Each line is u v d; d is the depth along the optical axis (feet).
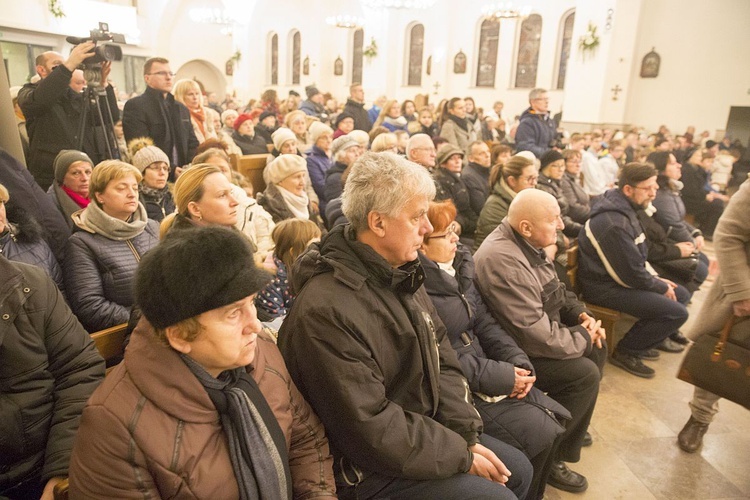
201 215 6.37
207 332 3.08
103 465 3.00
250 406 3.39
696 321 7.40
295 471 4.06
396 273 4.52
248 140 16.58
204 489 3.17
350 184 4.66
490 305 7.22
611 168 21.74
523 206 7.13
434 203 6.27
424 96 28.19
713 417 8.52
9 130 7.93
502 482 4.88
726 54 35.53
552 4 43.88
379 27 52.90
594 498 6.94
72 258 6.41
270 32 63.57
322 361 4.18
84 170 8.18
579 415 7.09
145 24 56.85
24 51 37.70
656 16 36.91
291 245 6.79
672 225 12.09
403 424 4.35
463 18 48.91
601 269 10.14
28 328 4.18
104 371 4.69
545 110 17.26
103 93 9.95
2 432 4.08
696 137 37.22
